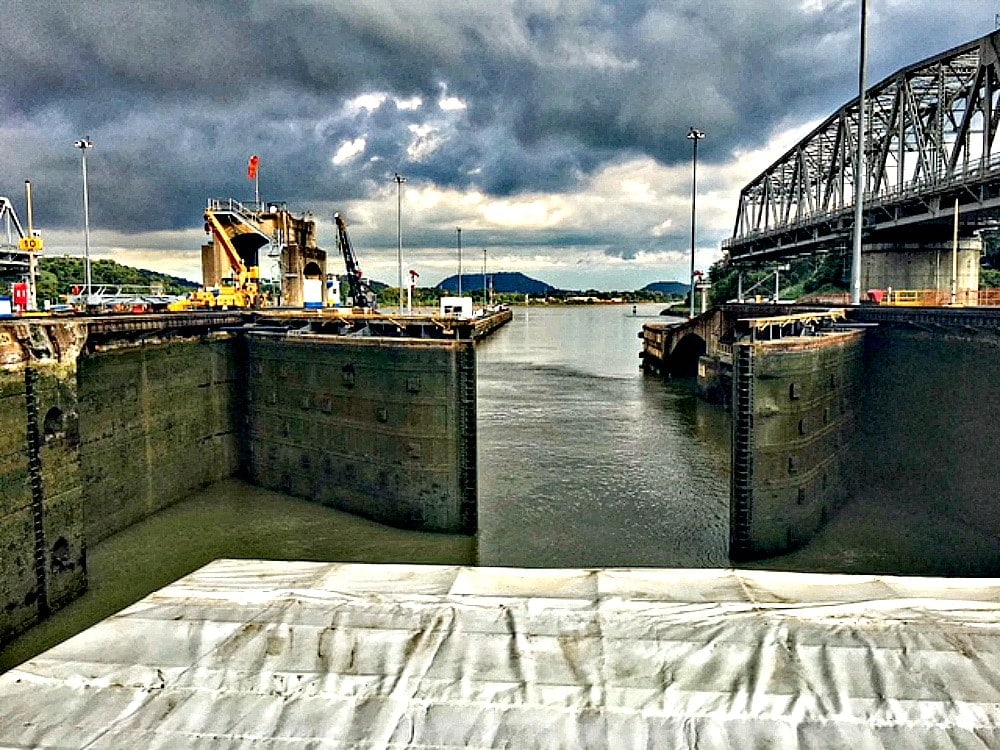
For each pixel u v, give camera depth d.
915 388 31.36
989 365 26.73
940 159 66.19
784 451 26.75
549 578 10.56
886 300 57.84
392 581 10.43
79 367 26.83
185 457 33.91
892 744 7.21
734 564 25.89
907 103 68.56
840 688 7.90
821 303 54.66
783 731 7.39
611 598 9.71
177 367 33.19
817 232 86.56
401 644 8.73
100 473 28.27
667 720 7.56
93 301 63.22
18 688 8.09
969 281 70.50
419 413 29.34
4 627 20.30
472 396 28.95
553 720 7.57
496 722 7.55
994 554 25.98
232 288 57.84
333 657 8.52
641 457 40.88
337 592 9.97
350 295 95.06
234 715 7.71
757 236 103.81
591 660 8.41
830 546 27.38
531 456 41.16
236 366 37.38
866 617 9.08
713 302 178.25
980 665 8.15
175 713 7.73
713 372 60.50
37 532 21.55
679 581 10.38
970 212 55.00
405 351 29.47
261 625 9.10
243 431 37.50
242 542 28.38
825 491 29.52
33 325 21.55
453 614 9.31
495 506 32.19
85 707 7.81
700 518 30.48
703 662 8.34
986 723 7.43
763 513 26.55
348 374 31.67
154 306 56.78
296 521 30.94
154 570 25.64
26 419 21.23
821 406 28.78
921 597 9.80
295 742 7.34
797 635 8.73
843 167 82.12
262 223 64.94
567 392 68.19
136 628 9.07
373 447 30.95
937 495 29.70
